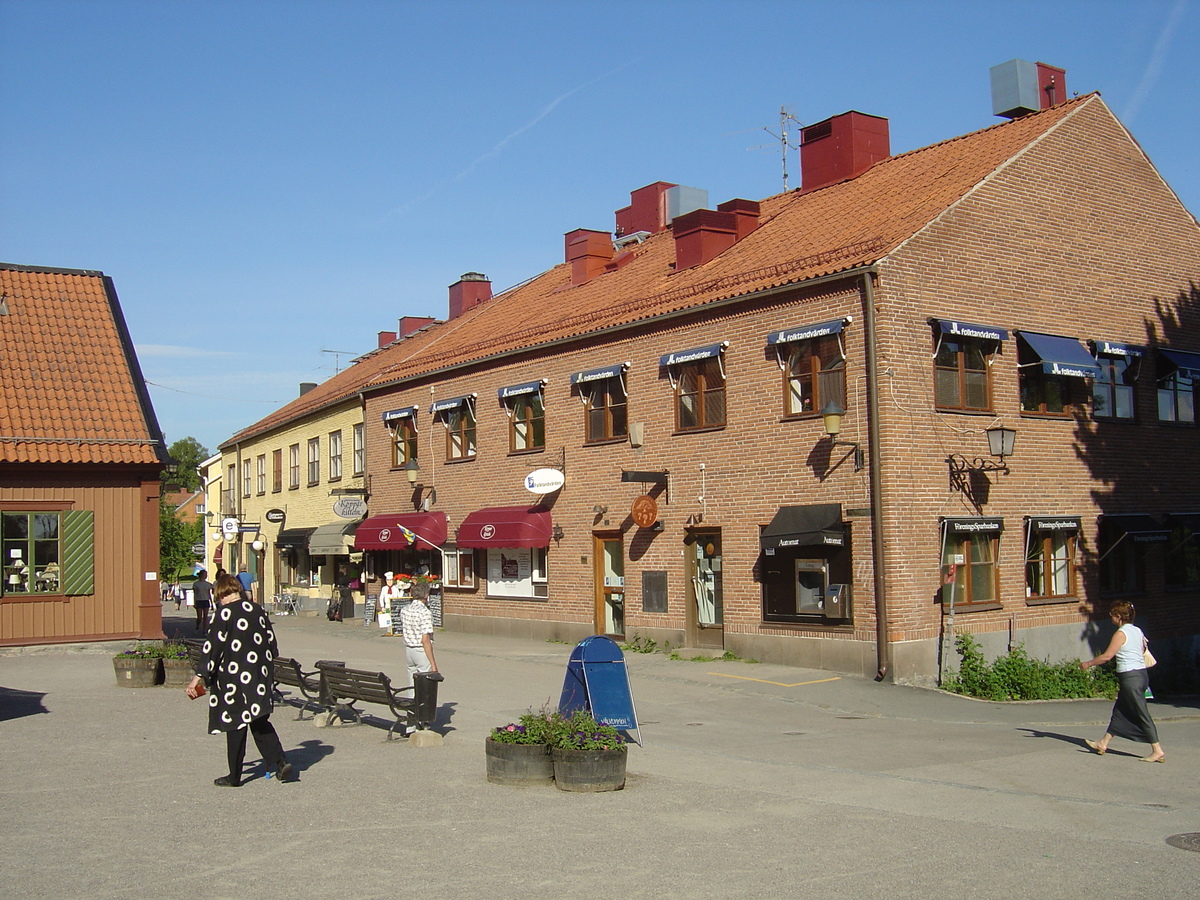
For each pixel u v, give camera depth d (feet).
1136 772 38.04
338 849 26.71
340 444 123.13
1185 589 79.92
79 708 49.39
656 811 30.78
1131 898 23.40
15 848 26.84
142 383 80.74
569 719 35.45
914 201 69.82
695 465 72.28
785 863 25.72
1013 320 68.59
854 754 41.29
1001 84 83.87
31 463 72.69
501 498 91.30
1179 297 80.53
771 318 67.41
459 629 96.12
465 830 28.55
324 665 45.14
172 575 227.20
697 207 111.04
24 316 82.69
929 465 62.90
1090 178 74.95
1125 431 75.77
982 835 28.53
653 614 75.15
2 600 72.23
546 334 86.89
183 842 27.32
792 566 65.77
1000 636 66.08
